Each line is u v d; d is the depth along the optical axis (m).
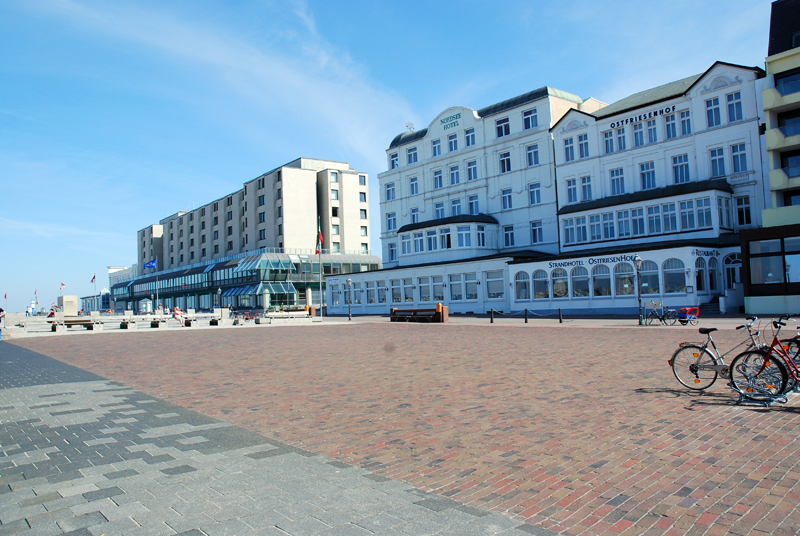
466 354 15.62
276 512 4.34
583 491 4.82
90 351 19.41
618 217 38.50
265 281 72.62
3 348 21.86
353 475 5.31
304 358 15.78
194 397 9.68
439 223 48.00
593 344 17.28
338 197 85.06
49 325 41.38
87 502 4.58
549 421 7.35
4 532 4.00
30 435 6.94
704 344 9.18
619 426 6.97
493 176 48.94
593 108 48.16
